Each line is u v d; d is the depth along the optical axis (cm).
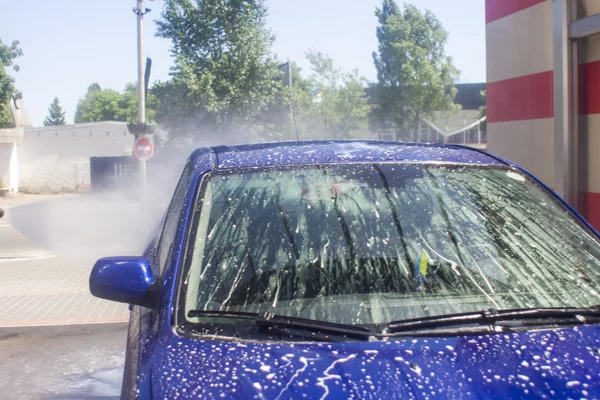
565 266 255
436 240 260
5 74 3116
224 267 243
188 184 285
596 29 719
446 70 4500
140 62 1711
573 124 782
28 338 620
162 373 195
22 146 3669
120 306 741
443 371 189
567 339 208
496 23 915
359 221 264
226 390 184
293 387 183
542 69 827
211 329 216
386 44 4541
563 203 292
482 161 308
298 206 268
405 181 283
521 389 183
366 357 196
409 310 229
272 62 2127
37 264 1095
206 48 2055
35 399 463
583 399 180
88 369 530
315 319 224
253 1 2077
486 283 244
